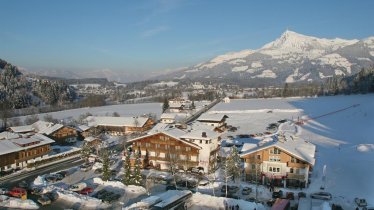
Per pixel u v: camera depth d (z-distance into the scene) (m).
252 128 134.50
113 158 88.81
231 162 66.56
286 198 58.59
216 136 78.88
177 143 77.31
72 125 124.75
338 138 106.06
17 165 79.62
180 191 61.41
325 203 53.34
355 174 68.19
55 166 82.44
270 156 65.19
